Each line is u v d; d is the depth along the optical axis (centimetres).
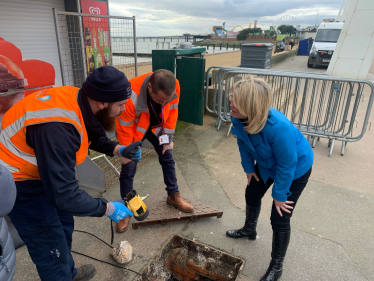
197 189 323
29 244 152
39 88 294
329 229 258
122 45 418
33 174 138
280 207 182
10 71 263
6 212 108
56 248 155
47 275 157
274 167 185
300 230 256
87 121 137
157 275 229
